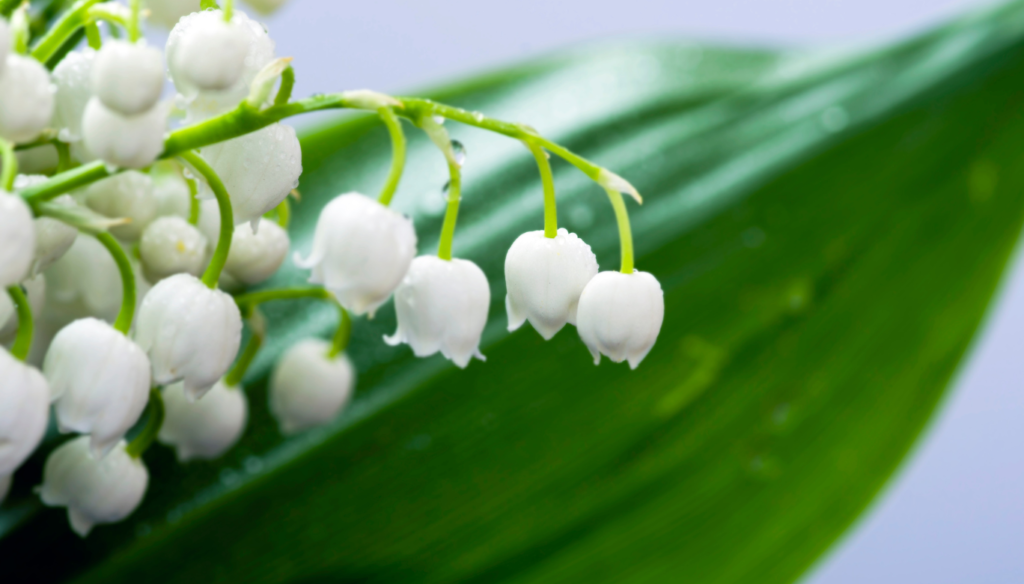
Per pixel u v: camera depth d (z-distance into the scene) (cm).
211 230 28
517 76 45
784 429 36
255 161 26
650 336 26
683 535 34
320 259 26
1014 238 39
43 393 26
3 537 32
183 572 32
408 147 40
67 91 26
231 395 29
